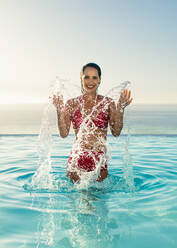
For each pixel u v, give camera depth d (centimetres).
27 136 681
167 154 412
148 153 421
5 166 331
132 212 184
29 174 292
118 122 249
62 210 189
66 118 270
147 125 980
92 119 263
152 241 142
